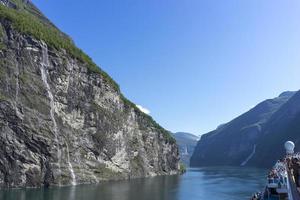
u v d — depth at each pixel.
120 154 141.00
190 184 127.44
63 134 111.12
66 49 121.12
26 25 111.62
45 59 111.62
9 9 121.12
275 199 41.28
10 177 91.50
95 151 124.88
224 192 103.31
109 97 138.38
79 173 112.94
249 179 154.50
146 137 174.00
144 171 161.50
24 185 93.56
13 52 103.62
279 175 43.69
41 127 101.75
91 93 127.94
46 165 99.56
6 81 98.38
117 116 142.50
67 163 108.94
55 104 111.69
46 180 98.94
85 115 123.12
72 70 120.94
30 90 103.31
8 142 93.00
